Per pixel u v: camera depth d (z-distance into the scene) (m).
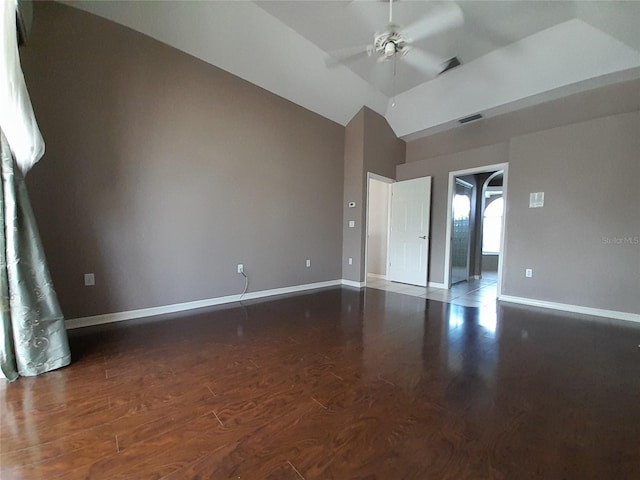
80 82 2.48
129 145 2.76
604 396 1.59
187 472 1.04
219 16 2.88
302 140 4.32
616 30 2.82
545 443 1.22
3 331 1.67
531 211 3.67
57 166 2.40
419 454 1.15
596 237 3.22
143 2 2.59
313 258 4.60
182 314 3.06
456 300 3.91
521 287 3.77
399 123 5.15
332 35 3.31
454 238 5.22
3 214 1.68
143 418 1.36
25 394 1.55
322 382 1.72
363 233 4.84
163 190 2.99
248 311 3.23
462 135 4.77
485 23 3.03
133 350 2.14
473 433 1.28
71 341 2.29
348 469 1.07
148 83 2.85
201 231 3.30
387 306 3.55
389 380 1.75
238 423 1.33
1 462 1.08
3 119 1.59
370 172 4.90
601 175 3.17
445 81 4.16
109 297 2.72
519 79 3.67
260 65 3.51
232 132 3.51
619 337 2.52
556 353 2.18
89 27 2.51
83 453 1.13
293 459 1.11
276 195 4.03
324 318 3.02
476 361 2.03
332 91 4.25
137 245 2.85
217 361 1.98
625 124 3.03
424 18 2.38
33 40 2.28
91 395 1.55
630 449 1.18
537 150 3.61
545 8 2.83
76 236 2.52
